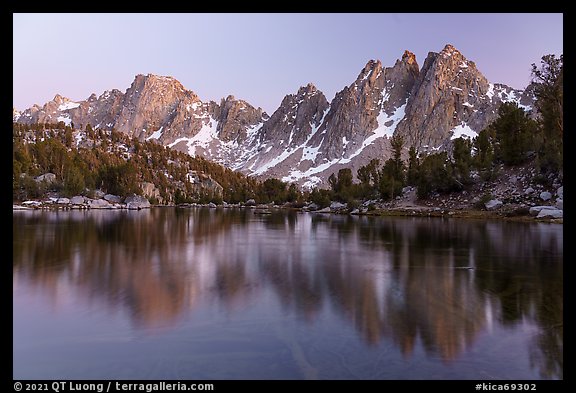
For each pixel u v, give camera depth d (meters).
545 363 11.14
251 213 122.06
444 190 93.75
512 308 16.05
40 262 26.59
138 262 27.00
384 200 109.06
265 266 25.88
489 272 23.64
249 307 16.25
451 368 10.88
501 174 85.75
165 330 13.60
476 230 49.38
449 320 14.63
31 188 127.38
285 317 14.97
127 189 168.75
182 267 25.27
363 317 14.95
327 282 20.98
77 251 31.80
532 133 84.69
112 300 17.14
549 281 21.09
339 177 157.50
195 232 51.81
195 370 10.75
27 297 17.53
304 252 32.53
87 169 178.50
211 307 16.23
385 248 34.78
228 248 35.09
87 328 13.74
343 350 11.97
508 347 12.16
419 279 21.70
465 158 96.19
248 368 10.87
